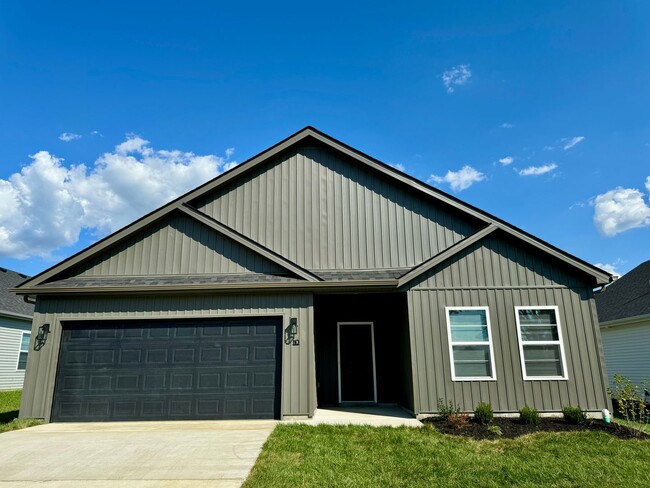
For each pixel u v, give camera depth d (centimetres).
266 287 952
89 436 755
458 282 984
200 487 502
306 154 1225
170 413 915
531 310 970
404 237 1156
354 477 547
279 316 962
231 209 1186
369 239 1155
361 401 1144
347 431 766
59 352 951
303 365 927
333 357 1173
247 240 1040
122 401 924
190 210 1064
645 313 1338
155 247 1053
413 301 973
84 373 941
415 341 949
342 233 1161
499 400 912
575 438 734
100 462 600
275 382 926
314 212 1178
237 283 946
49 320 963
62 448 672
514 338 950
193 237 1058
